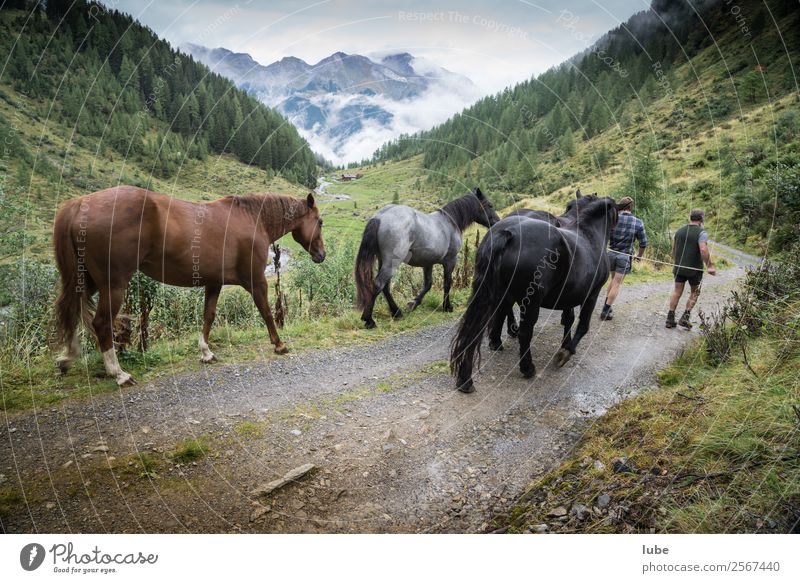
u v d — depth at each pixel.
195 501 2.61
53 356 4.39
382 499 2.77
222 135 86.69
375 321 6.56
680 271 5.98
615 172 44.22
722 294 8.12
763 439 2.60
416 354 5.25
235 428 3.40
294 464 3.04
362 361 5.00
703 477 2.46
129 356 4.43
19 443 2.99
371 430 3.53
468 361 4.09
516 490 2.84
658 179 19.16
